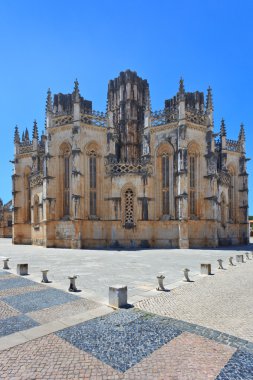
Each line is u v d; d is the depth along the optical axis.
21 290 14.16
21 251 37.56
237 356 7.21
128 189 44.38
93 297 12.79
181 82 44.12
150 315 10.35
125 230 43.28
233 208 54.19
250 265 23.17
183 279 17.06
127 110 57.09
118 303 11.33
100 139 46.78
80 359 7.05
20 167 58.88
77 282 16.17
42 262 25.17
